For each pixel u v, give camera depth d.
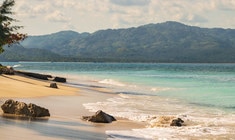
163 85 61.88
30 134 14.99
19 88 37.53
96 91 48.38
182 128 21.06
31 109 21.16
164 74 106.44
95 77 90.44
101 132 18.44
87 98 36.81
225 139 18.44
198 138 18.53
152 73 115.31
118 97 40.53
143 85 62.56
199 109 31.28
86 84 64.31
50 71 131.88
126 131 19.45
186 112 29.14
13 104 21.12
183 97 42.00
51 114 23.42
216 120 24.83
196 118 25.69
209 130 20.73
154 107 31.67
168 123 22.42
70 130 17.66
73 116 23.45
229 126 22.23
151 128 20.77
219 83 63.59
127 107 30.78
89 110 27.16
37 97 32.69
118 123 22.11
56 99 32.94
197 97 42.12
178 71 135.62
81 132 17.55
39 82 54.09
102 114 22.16
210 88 53.84
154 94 45.88
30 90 37.31
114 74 108.44
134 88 56.25
